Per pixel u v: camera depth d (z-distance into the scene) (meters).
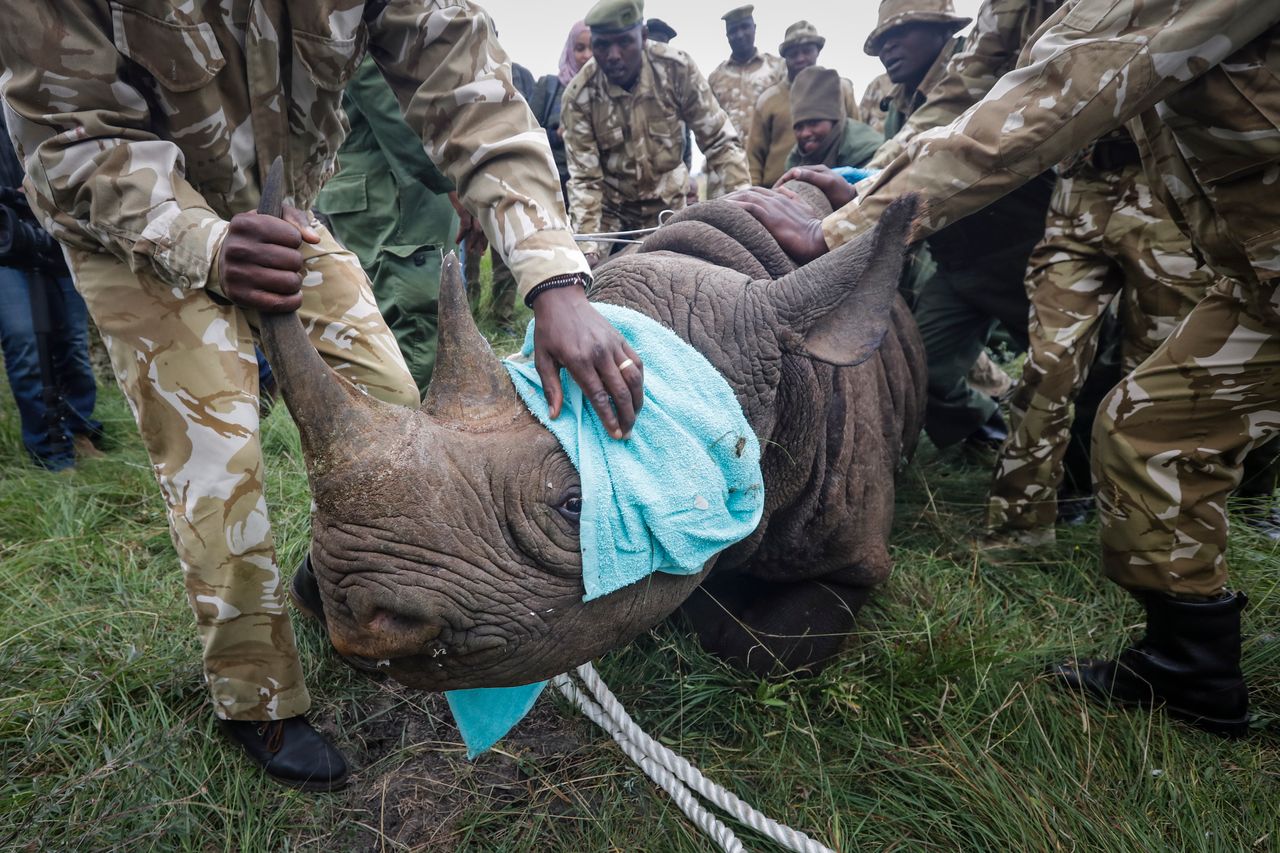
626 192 6.40
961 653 2.49
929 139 2.08
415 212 3.98
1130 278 3.02
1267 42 1.78
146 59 1.71
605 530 1.56
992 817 1.98
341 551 1.38
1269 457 3.21
